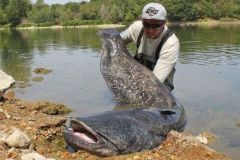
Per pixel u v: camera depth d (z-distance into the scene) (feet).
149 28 11.71
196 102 13.98
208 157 8.85
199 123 11.66
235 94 15.20
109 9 119.44
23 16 136.67
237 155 9.52
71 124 8.69
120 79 12.45
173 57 11.97
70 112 12.37
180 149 9.14
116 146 8.70
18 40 50.62
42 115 11.21
